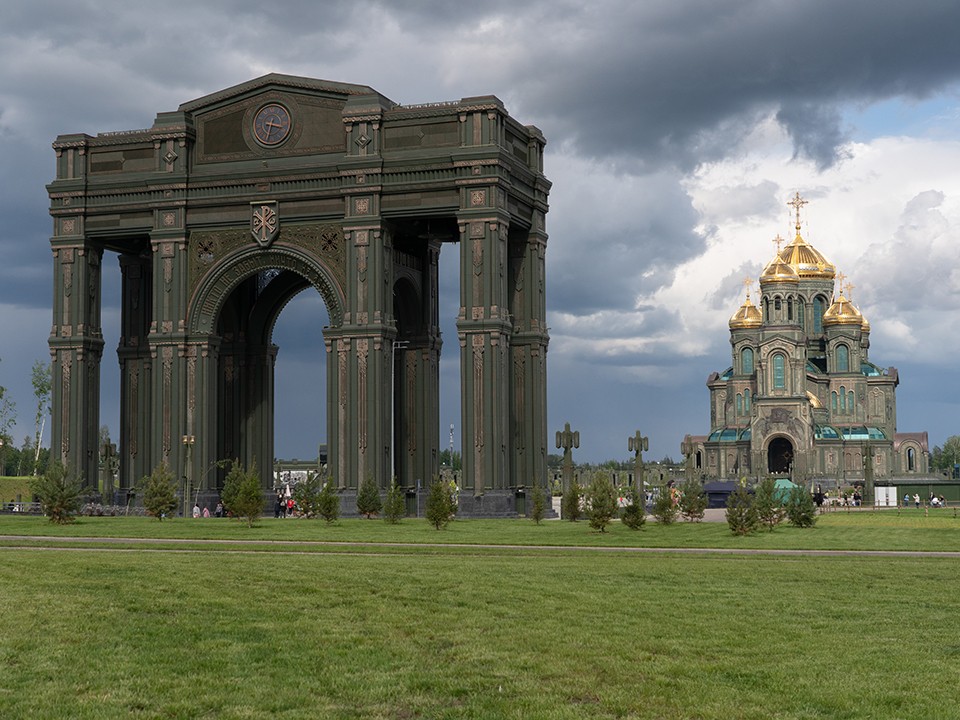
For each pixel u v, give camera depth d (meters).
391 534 60.97
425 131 86.69
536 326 91.06
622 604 29.42
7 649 23.45
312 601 29.23
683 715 19.38
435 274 97.62
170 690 20.77
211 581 32.50
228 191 90.19
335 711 19.69
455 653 23.58
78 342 92.19
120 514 89.62
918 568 39.47
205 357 89.94
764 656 23.33
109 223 92.62
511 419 90.44
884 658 23.17
